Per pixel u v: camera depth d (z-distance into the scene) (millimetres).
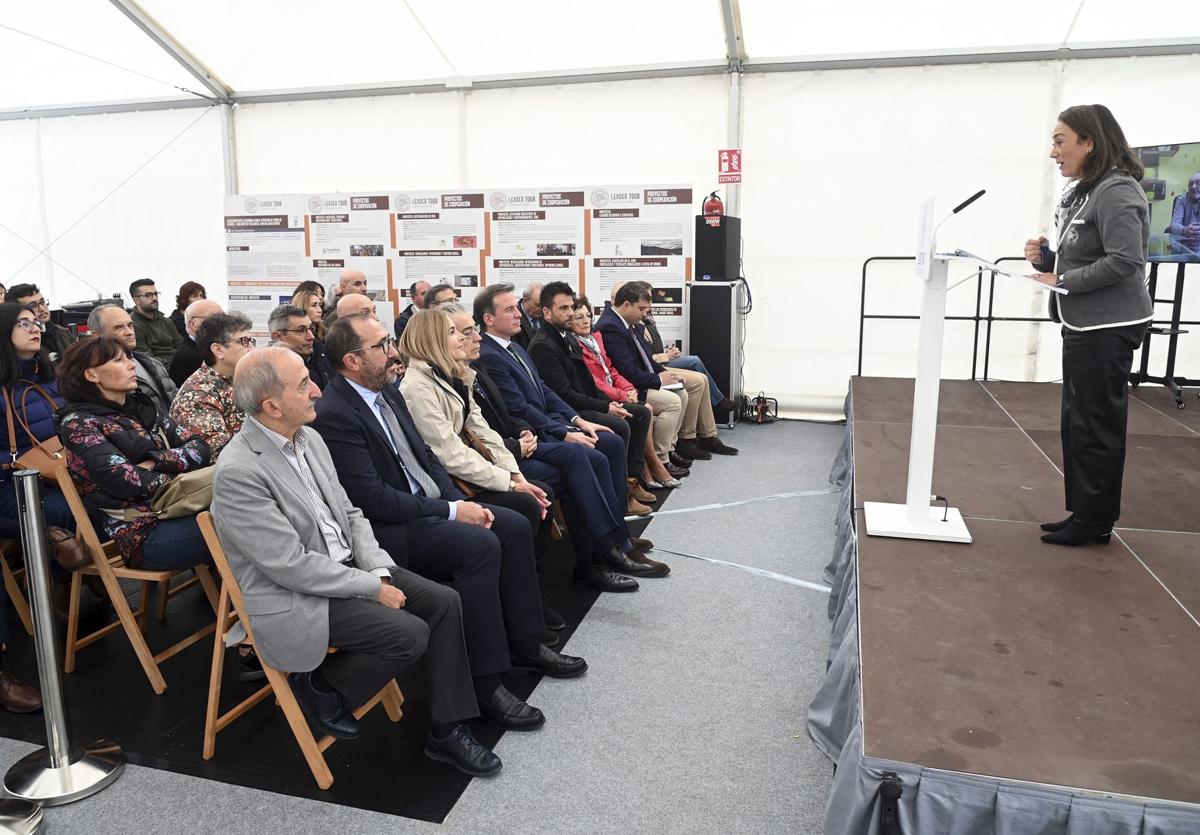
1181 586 2447
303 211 7535
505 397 3918
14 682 2707
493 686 2564
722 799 2197
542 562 3947
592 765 2355
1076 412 2682
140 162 8219
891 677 1930
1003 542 2811
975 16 6211
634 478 4844
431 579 2668
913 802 1599
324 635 2152
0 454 3008
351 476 2625
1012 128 6516
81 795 2213
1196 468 3834
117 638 3178
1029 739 1685
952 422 4902
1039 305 6695
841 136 6840
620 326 5316
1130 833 1497
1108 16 6035
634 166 7246
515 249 7074
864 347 7137
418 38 7008
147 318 5855
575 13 6566
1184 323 5758
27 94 8016
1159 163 5547
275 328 4004
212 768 2354
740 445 6406
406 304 7426
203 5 6656
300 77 7641
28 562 2199
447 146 7609
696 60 6922
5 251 8703
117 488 2641
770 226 7105
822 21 6395
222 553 2342
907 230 6852
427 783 2285
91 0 6477
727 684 2803
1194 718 1763
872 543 2801
